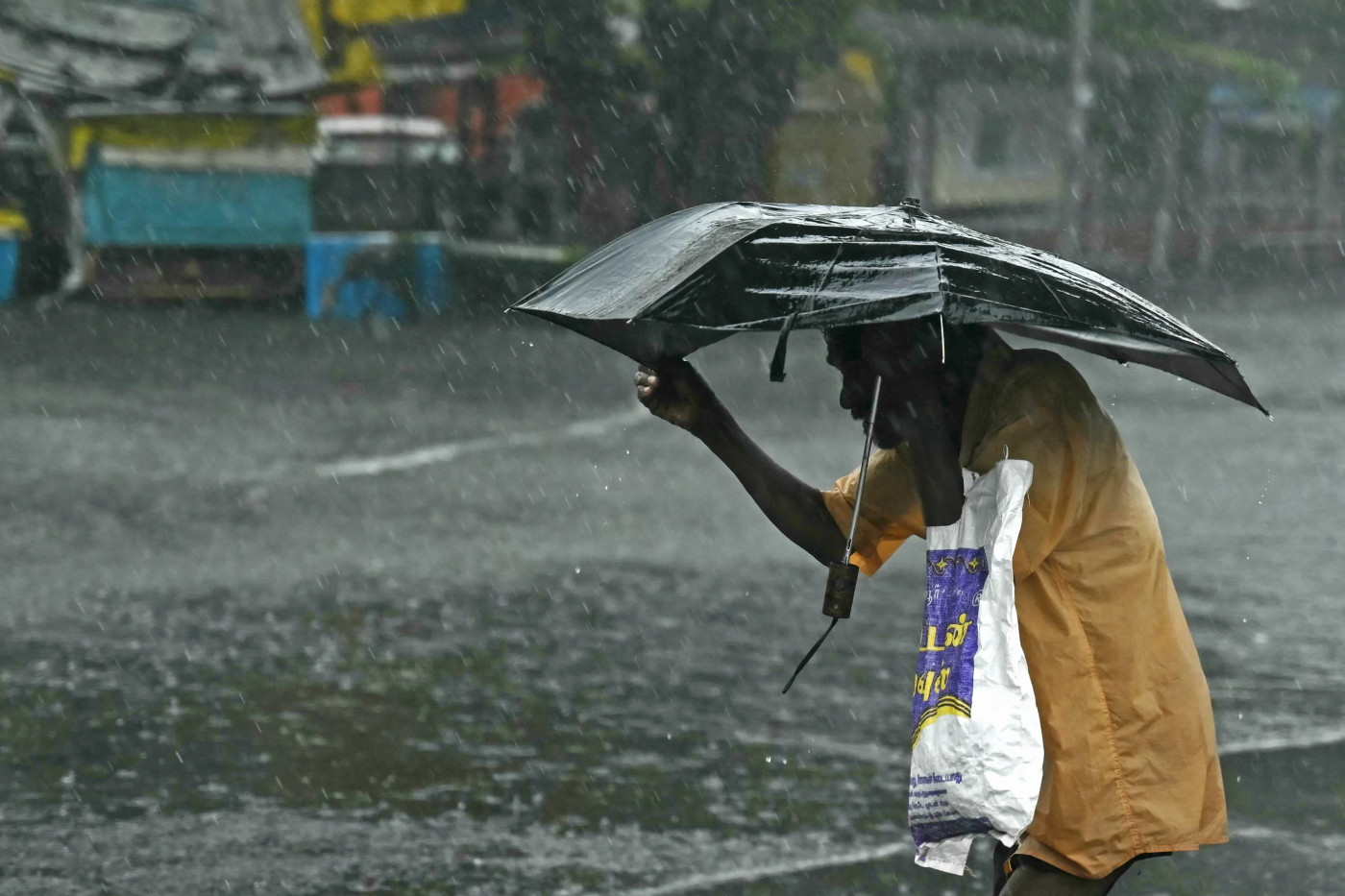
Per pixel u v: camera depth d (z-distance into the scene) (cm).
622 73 7988
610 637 2020
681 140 8156
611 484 3075
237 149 6981
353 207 7225
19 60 6781
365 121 7219
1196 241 12988
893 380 812
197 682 1783
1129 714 816
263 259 7094
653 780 1514
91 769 1503
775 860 1319
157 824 1374
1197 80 12144
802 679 1864
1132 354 941
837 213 841
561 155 8162
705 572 2384
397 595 2197
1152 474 3341
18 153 7019
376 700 1736
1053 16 10550
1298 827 1391
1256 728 1689
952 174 10750
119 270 6919
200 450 3316
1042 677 823
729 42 8025
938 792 820
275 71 7281
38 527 2547
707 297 762
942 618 821
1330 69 14738
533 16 7781
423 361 5219
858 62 9231
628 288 805
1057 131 11294
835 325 745
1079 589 823
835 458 3453
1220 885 1265
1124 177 12062
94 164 6831
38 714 1656
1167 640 830
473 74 8181
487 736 1631
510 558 2444
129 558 2366
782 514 934
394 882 1263
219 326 6238
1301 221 14625
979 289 767
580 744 1612
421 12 8038
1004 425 829
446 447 3469
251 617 2066
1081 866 813
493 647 1956
